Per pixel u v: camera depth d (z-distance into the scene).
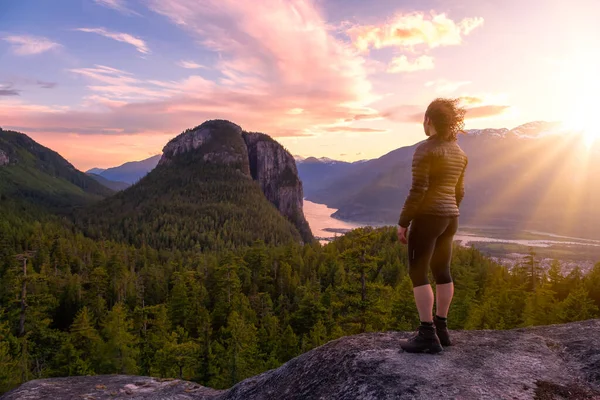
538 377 3.42
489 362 3.69
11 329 47.56
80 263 104.75
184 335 46.25
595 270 63.09
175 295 60.44
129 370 36.34
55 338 46.50
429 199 3.76
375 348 4.16
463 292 53.69
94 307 71.50
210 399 5.41
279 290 84.31
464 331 4.70
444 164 3.71
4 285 61.81
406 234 3.96
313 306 52.97
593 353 3.78
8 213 184.38
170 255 141.12
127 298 78.38
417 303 3.89
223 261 81.00
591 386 3.29
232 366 37.03
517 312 51.31
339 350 4.33
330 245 110.25
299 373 4.34
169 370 36.00
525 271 67.88
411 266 3.95
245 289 82.19
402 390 3.23
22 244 121.50
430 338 3.87
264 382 4.75
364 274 25.69
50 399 5.94
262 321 59.22
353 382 3.55
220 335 51.88
